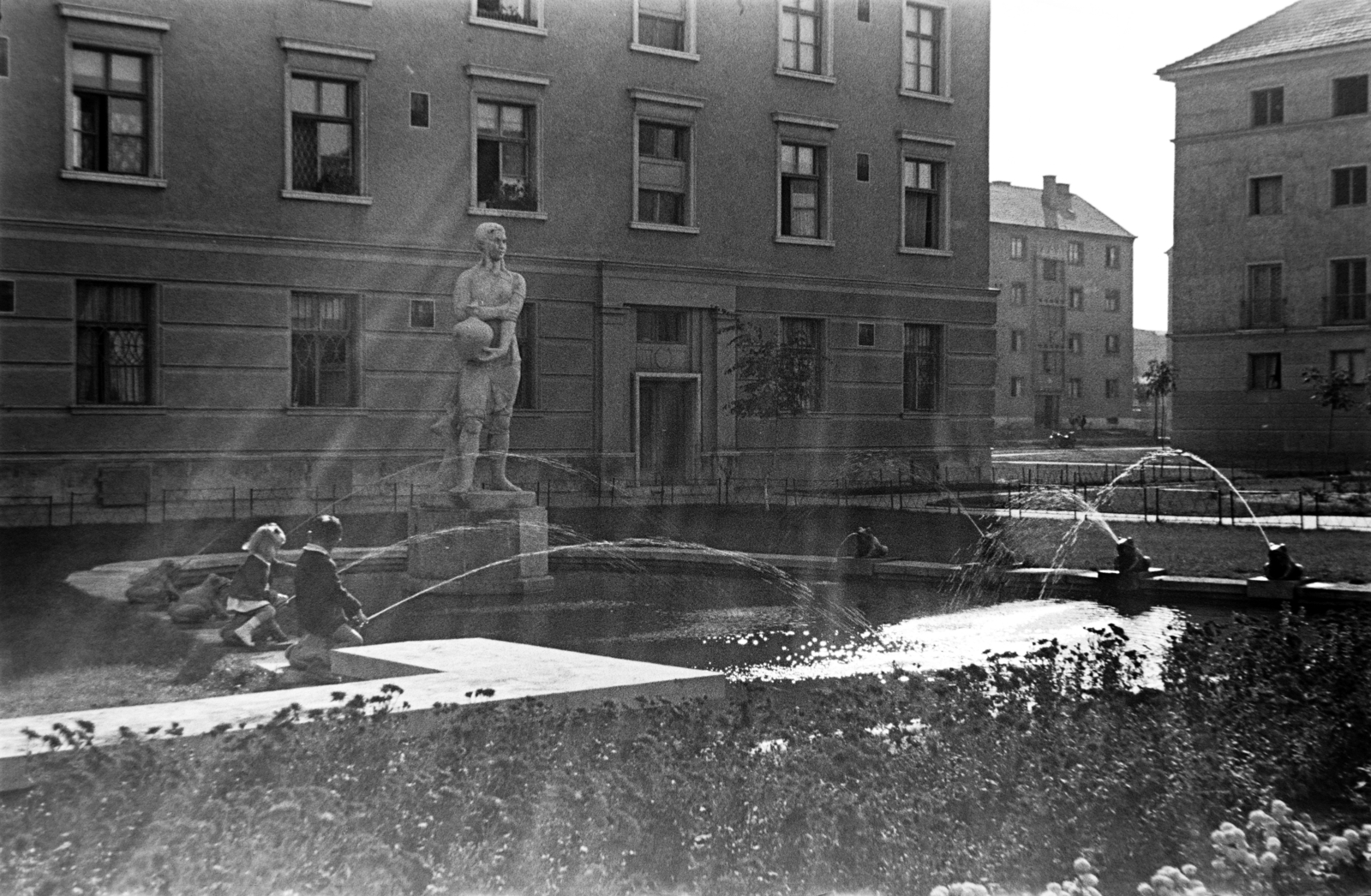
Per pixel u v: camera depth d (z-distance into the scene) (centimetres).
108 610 1519
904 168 4166
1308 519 2883
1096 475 4803
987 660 1059
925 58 4234
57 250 2742
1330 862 618
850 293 4053
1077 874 588
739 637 1414
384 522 2706
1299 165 5841
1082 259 10144
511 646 1109
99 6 2764
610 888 559
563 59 3444
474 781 655
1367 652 969
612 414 3547
